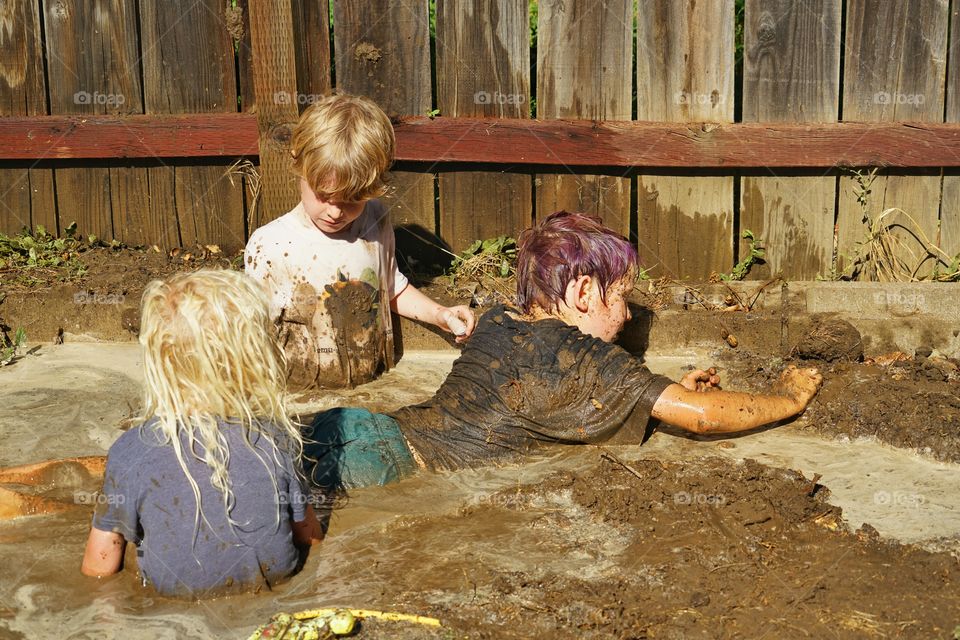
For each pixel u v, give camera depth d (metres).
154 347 3.06
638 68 5.70
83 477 3.90
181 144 5.87
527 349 4.32
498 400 4.21
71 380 4.95
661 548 3.38
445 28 5.66
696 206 5.85
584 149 5.72
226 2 5.77
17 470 3.84
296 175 5.10
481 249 5.92
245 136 5.84
